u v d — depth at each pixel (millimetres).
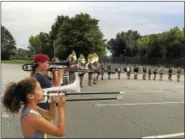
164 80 29375
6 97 2652
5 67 40625
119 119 8859
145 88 19125
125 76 32531
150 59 69688
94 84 20297
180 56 68750
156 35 76000
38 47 85938
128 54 91938
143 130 7676
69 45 63531
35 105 2676
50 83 4246
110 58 75500
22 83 2637
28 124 2553
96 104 10766
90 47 63656
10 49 94812
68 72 4188
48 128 2566
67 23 65438
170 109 10734
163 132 7562
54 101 2963
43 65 4309
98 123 8320
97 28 65250
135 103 12078
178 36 71312
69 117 8781
